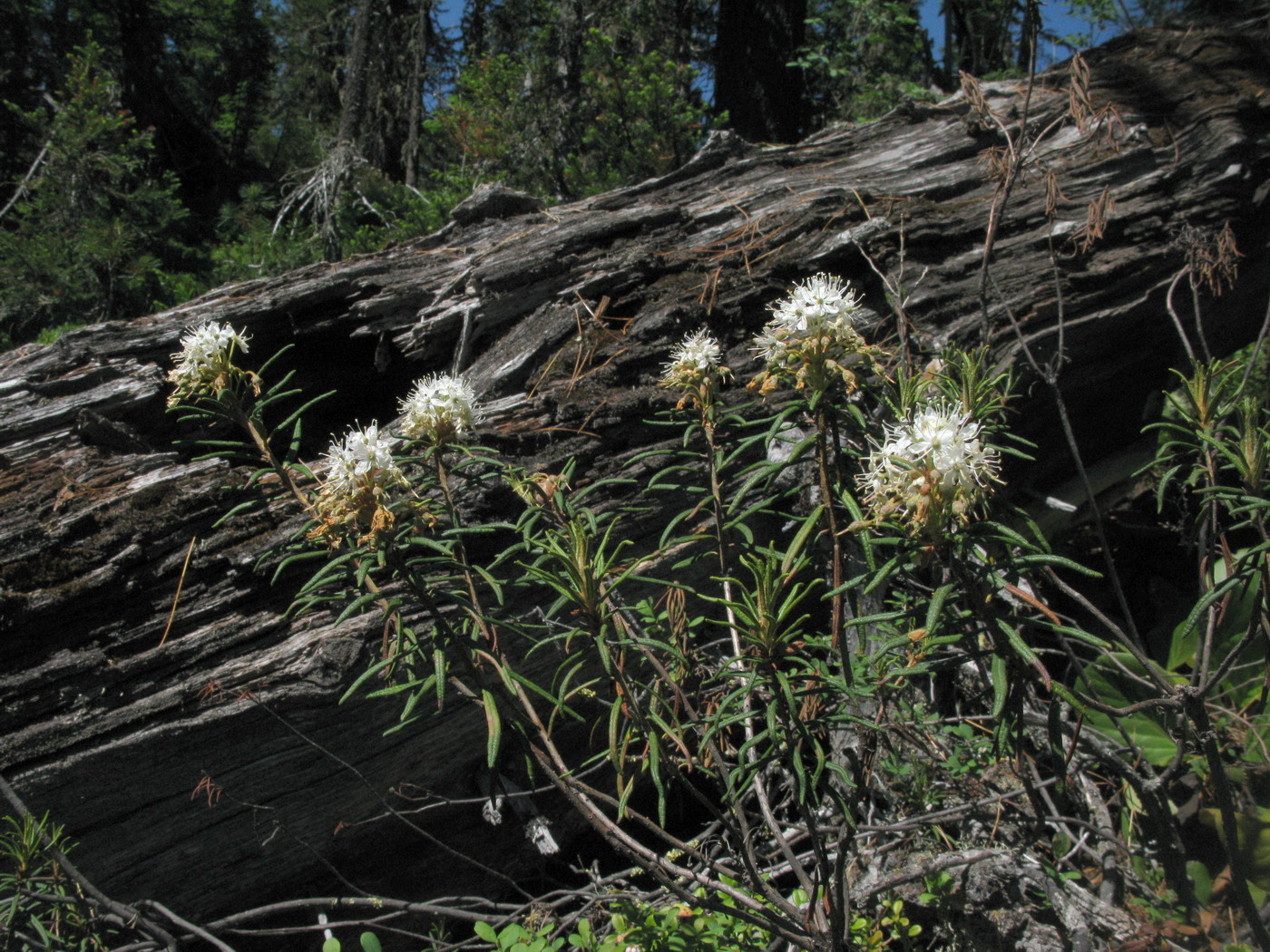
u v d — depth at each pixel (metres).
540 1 8.95
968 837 2.06
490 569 2.24
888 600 1.84
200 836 2.10
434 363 3.29
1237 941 1.82
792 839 2.05
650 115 6.64
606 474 2.55
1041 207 3.44
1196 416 1.93
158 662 2.02
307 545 2.13
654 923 1.82
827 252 3.18
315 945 2.31
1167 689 1.86
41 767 1.88
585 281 3.08
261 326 3.21
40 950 1.79
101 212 8.70
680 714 1.93
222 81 17.88
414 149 12.39
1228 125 3.47
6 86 12.14
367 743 2.19
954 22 10.04
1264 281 3.62
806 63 7.46
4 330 7.82
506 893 2.55
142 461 2.38
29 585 2.03
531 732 2.37
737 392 2.79
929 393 2.14
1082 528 3.60
